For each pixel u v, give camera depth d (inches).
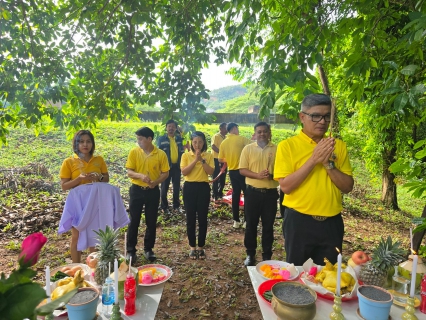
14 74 144.4
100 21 148.0
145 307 67.2
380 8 105.6
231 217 237.0
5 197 244.7
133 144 439.5
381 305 58.2
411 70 76.6
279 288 64.0
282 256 172.9
